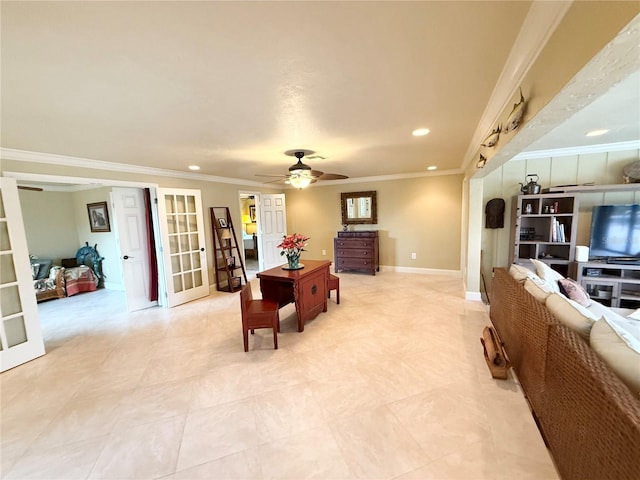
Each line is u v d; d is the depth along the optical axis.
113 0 0.92
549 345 1.56
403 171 5.33
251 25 1.09
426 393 2.07
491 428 1.73
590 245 3.58
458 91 1.76
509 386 2.13
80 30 1.08
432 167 4.91
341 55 1.34
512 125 1.57
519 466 1.48
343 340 2.95
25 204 5.24
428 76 1.56
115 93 1.65
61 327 3.60
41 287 4.74
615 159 3.54
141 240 4.28
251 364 2.55
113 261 5.42
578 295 2.80
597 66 0.87
